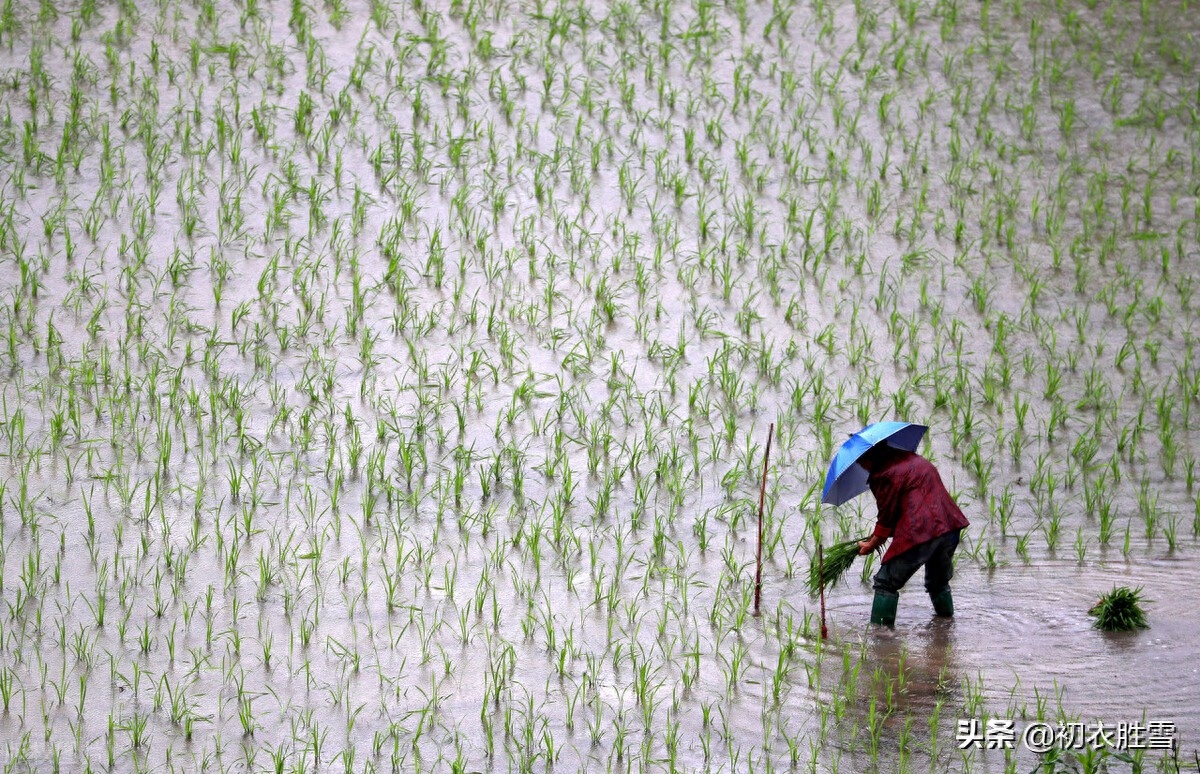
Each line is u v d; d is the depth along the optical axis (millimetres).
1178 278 43562
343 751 23125
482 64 52312
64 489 30188
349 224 42156
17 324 35969
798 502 32125
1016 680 25453
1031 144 51125
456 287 39750
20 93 47188
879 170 48594
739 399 36031
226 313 37531
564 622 27156
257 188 43656
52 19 52219
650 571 28828
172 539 28875
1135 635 27156
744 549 30188
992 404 36562
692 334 38781
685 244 43125
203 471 31109
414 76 51000
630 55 53438
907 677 25609
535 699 24766
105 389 33812
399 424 33688
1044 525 31766
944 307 41188
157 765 22562
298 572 28109
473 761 23031
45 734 23047
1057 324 40750
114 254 39656
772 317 39969
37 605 26469
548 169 46344
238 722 23703
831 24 57844
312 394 34094
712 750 23547
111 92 47312
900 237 44688
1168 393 37594
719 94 51938
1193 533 31531
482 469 32281
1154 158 50844
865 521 31422
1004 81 55469
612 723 24188
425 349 36938
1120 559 30438
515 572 28594
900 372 37875
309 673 24906
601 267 41469
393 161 45750
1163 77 57000
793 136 50156
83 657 25031
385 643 26156
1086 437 35406
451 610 27266
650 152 48031
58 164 43125
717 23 57781
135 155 44531
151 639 25812
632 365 37094
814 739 23781
